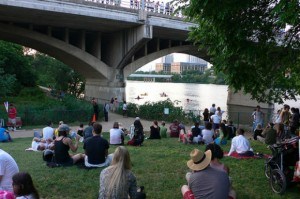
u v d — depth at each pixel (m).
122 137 13.91
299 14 6.95
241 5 7.79
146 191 7.36
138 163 9.91
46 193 7.02
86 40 39.31
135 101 58.94
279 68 9.96
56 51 35.41
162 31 35.69
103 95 38.53
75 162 9.01
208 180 4.44
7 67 41.75
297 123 15.40
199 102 58.84
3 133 15.89
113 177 4.30
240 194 7.31
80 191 7.18
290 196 7.19
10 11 26.41
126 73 37.69
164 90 101.81
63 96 38.72
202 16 8.31
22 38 33.06
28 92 40.62
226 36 8.53
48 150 9.55
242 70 9.47
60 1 26.67
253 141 15.84
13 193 4.59
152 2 32.78
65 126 9.20
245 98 49.53
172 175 8.64
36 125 24.14
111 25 32.81
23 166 9.04
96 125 8.47
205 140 14.16
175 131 18.14
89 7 28.33
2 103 32.81
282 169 7.46
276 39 9.95
